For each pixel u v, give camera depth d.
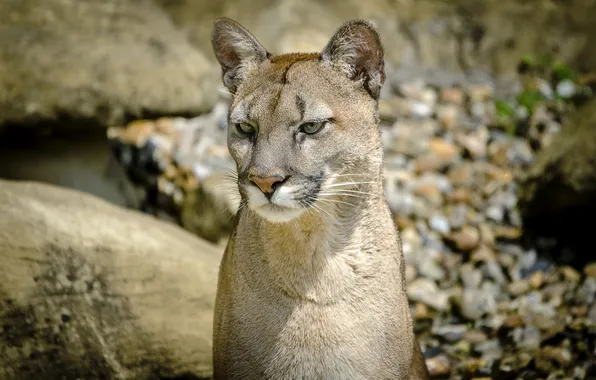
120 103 12.01
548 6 17.31
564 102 15.74
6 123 11.61
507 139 14.98
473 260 12.22
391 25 17.28
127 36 12.59
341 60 7.38
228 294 7.69
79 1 12.83
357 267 7.39
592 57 17.06
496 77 17.06
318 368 7.47
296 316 7.40
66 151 12.47
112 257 8.83
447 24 17.36
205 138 14.70
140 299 8.83
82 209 9.29
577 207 12.08
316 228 7.24
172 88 12.29
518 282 11.72
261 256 7.45
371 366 7.52
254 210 7.15
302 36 16.52
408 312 7.92
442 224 12.93
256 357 7.54
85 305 8.52
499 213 13.13
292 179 7.00
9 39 11.91
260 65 7.67
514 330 10.61
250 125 7.33
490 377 9.92
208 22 15.99
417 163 14.28
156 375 8.77
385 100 15.91
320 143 7.15
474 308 11.20
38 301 8.29
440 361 10.23
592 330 10.27
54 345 8.27
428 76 16.86
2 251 8.26
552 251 12.37
